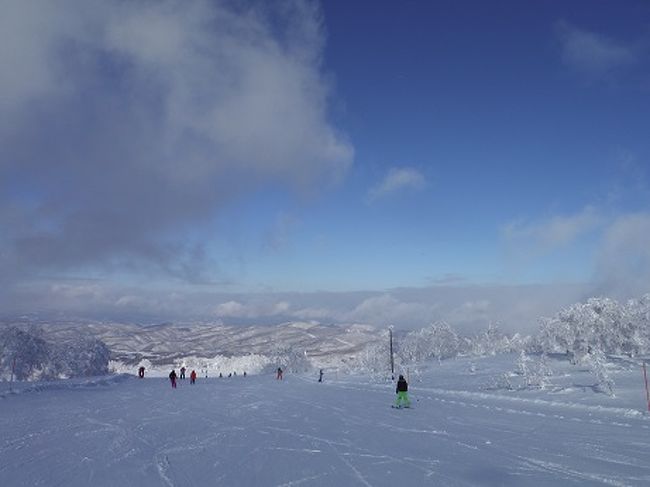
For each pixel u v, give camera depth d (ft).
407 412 75.97
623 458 40.19
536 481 33.50
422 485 32.78
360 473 36.27
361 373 225.56
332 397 105.60
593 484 32.53
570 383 98.78
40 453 44.24
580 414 66.49
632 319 155.94
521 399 84.48
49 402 93.45
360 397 105.60
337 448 46.39
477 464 38.88
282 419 68.64
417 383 135.13
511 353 236.22
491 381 119.65
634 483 32.58
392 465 38.88
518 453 42.91
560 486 32.19
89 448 46.70
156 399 100.99
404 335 298.15
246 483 33.55
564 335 154.10
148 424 63.67
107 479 34.81
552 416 65.82
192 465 39.24
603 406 69.87
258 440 51.16
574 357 146.20
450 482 33.47
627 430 53.52
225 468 38.14
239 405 88.84
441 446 46.88
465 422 63.26
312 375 236.84
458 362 201.77
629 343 152.66
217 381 183.21
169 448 46.70
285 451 45.01
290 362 336.49
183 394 114.83
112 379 163.53
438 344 281.33
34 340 247.09
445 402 89.71
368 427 60.34
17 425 62.80
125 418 69.92
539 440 49.08
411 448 46.01
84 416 72.13
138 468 38.22
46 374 250.98
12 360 233.55
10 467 38.65
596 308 156.56
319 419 68.49
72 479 34.88
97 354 287.07
